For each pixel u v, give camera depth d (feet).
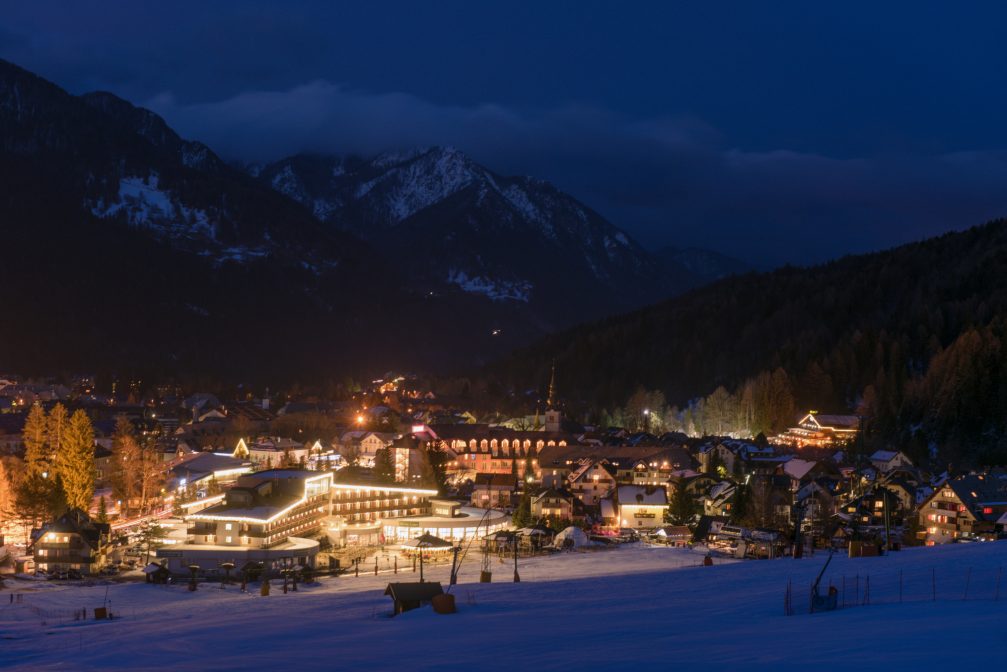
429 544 515.50
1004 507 541.34
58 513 550.36
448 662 201.77
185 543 501.15
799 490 603.26
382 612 304.71
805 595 271.90
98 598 396.78
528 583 360.28
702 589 309.22
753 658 178.19
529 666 190.49
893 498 615.98
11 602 383.45
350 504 588.91
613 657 192.44
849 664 164.25
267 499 528.22
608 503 631.56
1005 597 245.24
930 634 187.01
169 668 221.25
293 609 334.03
